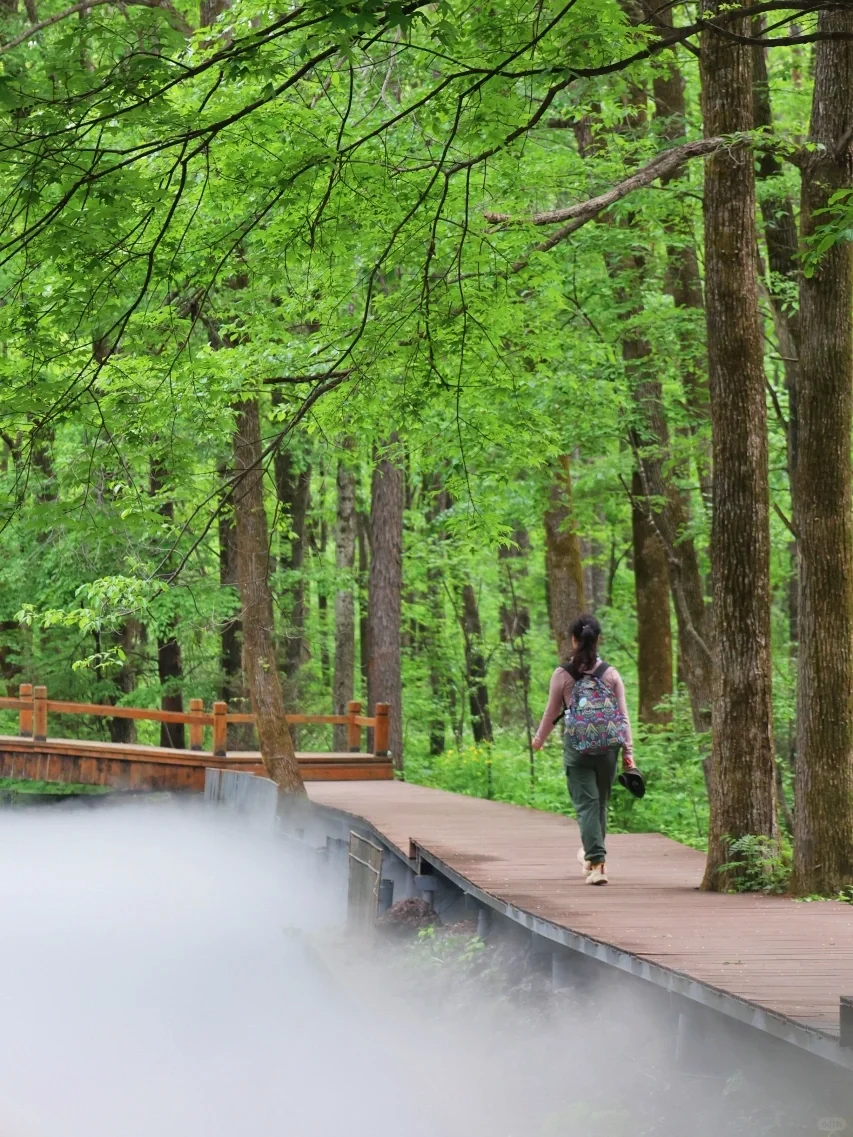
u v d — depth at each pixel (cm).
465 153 885
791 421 1556
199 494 1248
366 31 561
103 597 1332
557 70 609
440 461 1423
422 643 3459
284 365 1132
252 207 885
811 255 701
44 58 669
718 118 1046
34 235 656
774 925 786
